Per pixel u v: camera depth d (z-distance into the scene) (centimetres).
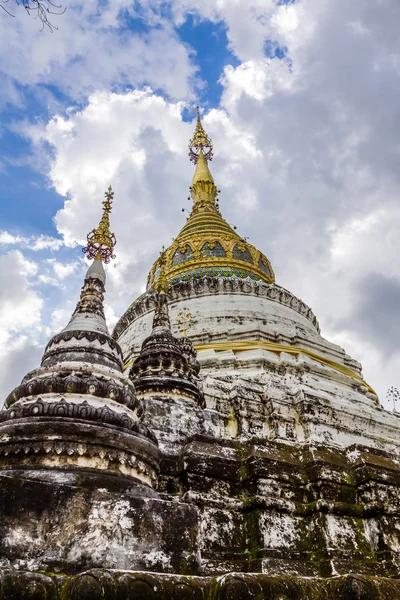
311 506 1142
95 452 805
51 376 906
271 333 2545
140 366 1499
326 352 2644
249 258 3528
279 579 723
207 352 2350
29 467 777
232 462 1168
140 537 736
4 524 665
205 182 4403
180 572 740
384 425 1970
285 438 1620
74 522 704
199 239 3534
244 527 1086
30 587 588
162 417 1245
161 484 1097
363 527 1157
